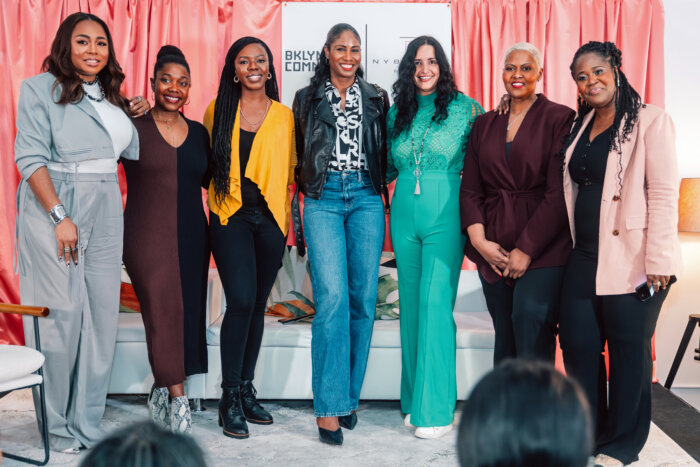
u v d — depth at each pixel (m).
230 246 3.01
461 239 3.04
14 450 2.82
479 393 0.70
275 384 3.36
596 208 2.58
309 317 3.57
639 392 2.57
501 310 2.89
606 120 2.62
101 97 2.84
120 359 3.34
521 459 0.66
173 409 2.96
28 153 2.68
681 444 2.96
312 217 2.99
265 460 2.74
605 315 2.59
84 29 2.72
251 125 3.03
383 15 4.08
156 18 4.13
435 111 2.96
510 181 2.79
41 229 2.74
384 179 3.18
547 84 4.12
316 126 2.96
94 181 2.80
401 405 3.29
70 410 2.88
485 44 4.11
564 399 0.67
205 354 3.19
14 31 4.11
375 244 3.03
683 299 4.12
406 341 3.20
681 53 4.12
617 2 4.07
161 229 2.92
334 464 2.70
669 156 2.48
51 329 2.77
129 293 3.64
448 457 2.79
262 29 4.12
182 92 2.95
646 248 2.49
